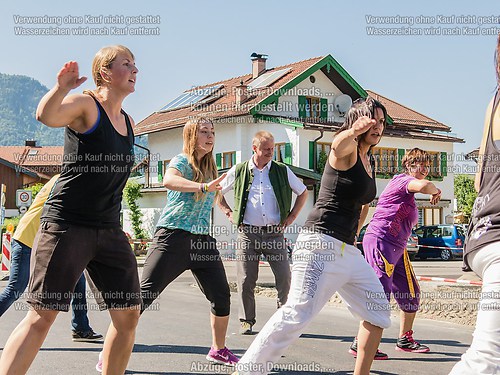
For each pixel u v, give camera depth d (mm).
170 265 5691
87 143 3742
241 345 6750
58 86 3408
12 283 6395
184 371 5578
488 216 3049
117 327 4137
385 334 7594
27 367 3738
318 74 33781
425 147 35531
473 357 2955
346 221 4445
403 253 6453
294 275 4492
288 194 7277
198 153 5777
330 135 31469
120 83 3873
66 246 3756
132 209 33125
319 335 7395
